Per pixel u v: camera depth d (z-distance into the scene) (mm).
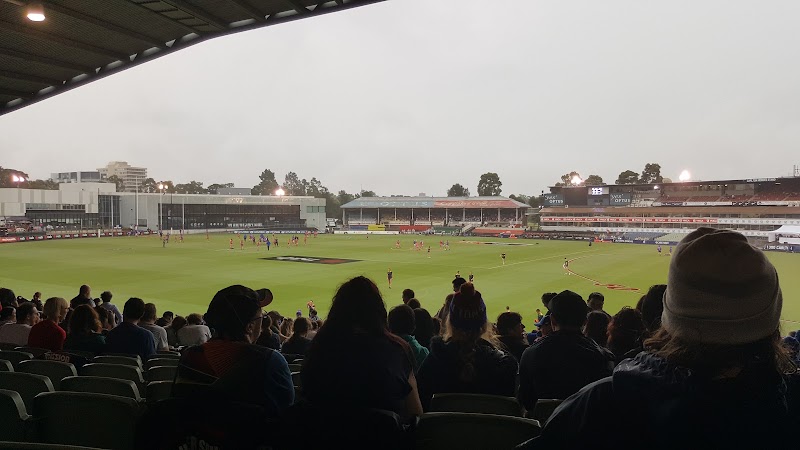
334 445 2787
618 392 1698
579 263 49438
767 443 1538
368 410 2787
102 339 8438
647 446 1638
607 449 1694
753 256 1609
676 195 104938
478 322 4598
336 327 3146
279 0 14508
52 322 7836
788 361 1696
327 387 3021
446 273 40938
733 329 1557
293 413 2842
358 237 98375
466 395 4145
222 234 104812
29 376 4562
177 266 44031
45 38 16172
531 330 22078
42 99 21469
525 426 2971
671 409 1579
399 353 3180
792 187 96250
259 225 125625
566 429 1797
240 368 3070
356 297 3215
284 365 3301
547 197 113500
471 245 76000
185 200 113000
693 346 1607
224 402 2844
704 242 1685
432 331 8320
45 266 43594
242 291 3430
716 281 1577
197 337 11711
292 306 26984
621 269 44344
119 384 4500
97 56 18266
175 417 2834
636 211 101625
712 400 1550
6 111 22422
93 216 108125
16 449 2291
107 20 15742
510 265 47188
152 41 17281
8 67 18562
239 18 15703
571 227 108562
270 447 2844
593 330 7922
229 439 2777
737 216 91250
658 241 84875
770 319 1588
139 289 31688
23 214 98188
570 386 4602
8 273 38938
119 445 3510
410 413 3426
